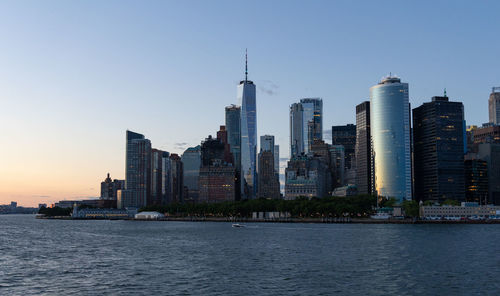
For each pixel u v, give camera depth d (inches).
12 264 6181.1
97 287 4507.9
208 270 5452.8
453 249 7628.0
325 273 5196.9
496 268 5536.4
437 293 4180.6
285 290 4293.8
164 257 6742.1
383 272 5255.9
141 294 4188.0
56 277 5093.5
